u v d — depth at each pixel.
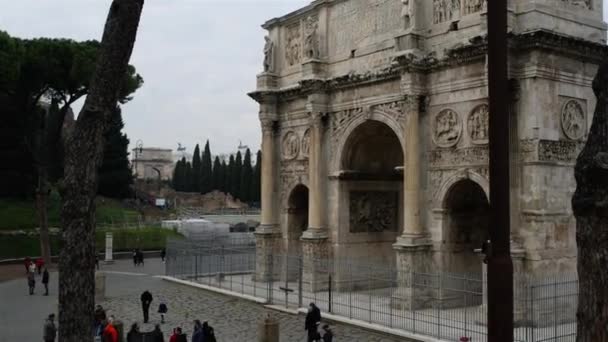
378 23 38.31
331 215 41.50
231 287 42.84
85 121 14.57
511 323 8.76
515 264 29.05
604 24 32.62
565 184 30.30
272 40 47.22
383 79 37.09
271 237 46.31
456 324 29.56
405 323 30.59
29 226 71.50
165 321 33.53
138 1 14.90
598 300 9.30
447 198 33.72
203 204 132.38
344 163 41.16
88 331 14.44
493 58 9.11
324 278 41.19
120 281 49.59
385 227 43.53
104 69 14.66
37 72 56.94
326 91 41.53
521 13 29.80
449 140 33.44
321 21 42.53
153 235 76.81
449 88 33.41
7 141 74.94
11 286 47.78
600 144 9.49
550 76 29.81
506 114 9.06
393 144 42.44
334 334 29.75
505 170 8.98
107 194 99.50
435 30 34.34
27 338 29.42
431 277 33.72
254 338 29.08
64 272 14.30
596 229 9.34
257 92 46.62
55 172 76.25
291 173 45.69
